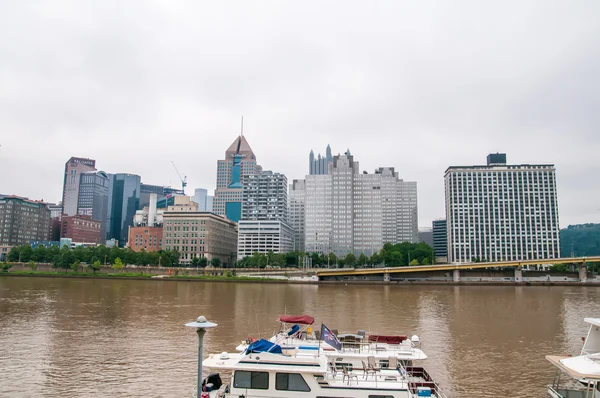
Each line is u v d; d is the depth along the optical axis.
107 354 59.53
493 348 66.19
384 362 41.56
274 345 38.62
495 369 54.84
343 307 114.75
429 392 36.84
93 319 87.19
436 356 61.25
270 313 98.75
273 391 35.31
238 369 35.62
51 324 81.25
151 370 52.19
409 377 40.91
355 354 41.91
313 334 48.62
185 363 55.12
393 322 89.69
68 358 57.50
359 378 37.25
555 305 125.25
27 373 51.06
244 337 70.75
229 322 85.06
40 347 63.41
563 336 75.75
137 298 126.25
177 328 78.00
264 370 35.41
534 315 102.62
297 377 35.47
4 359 56.91
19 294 132.25
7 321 84.19
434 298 144.62
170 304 113.12
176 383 47.62
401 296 151.38
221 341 67.75
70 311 97.81
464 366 56.19
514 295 160.62
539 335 76.56
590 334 45.22
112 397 43.56
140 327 78.75
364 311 106.75
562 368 38.88
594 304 128.62
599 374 36.78
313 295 151.62
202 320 29.33
